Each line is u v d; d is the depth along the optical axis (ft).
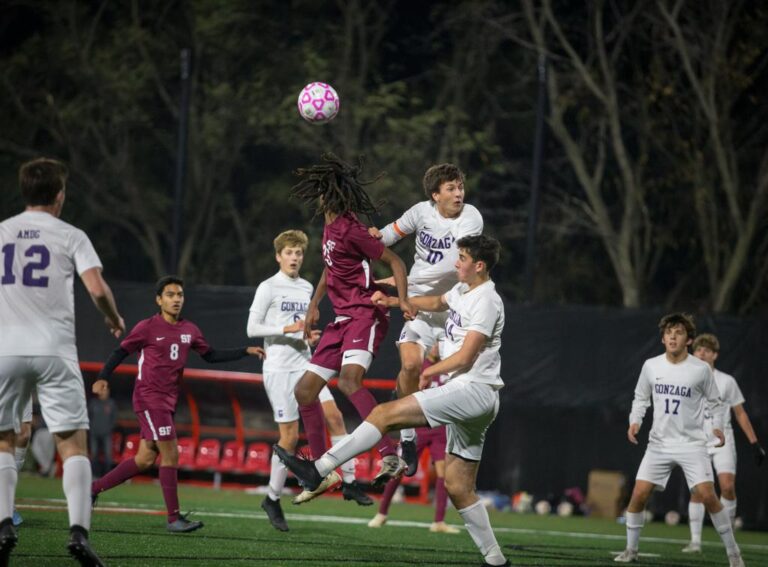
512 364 216.33
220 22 348.59
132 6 372.38
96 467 230.48
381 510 147.64
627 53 327.06
